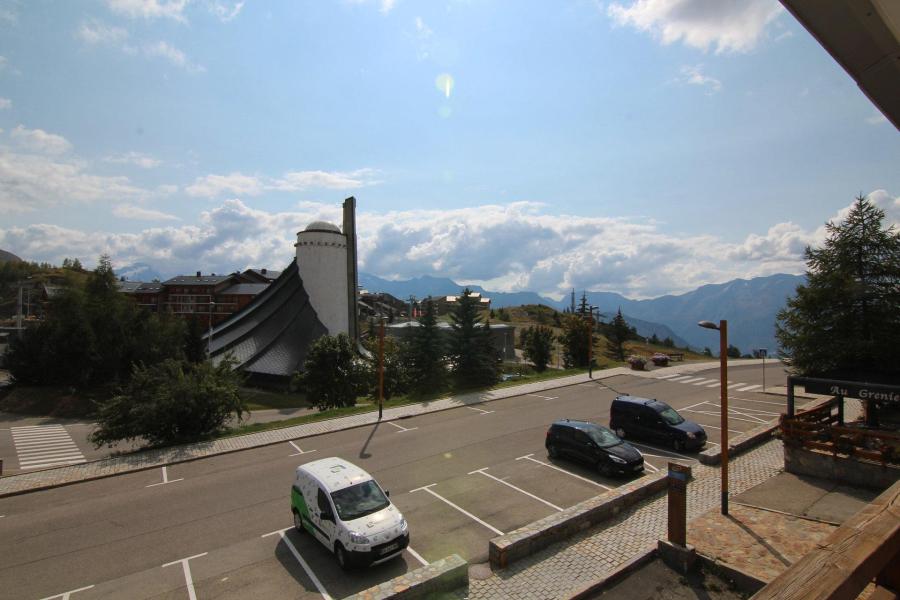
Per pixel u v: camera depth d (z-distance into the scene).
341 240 71.44
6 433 38.09
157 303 109.06
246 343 65.00
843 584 2.22
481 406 30.77
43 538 14.46
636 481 15.62
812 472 16.09
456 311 41.25
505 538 12.12
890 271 20.77
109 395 50.28
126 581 12.13
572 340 54.75
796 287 23.28
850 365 20.89
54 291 61.78
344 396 37.53
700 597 10.14
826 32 2.45
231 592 11.56
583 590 10.30
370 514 12.77
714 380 39.94
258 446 23.28
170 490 18.03
